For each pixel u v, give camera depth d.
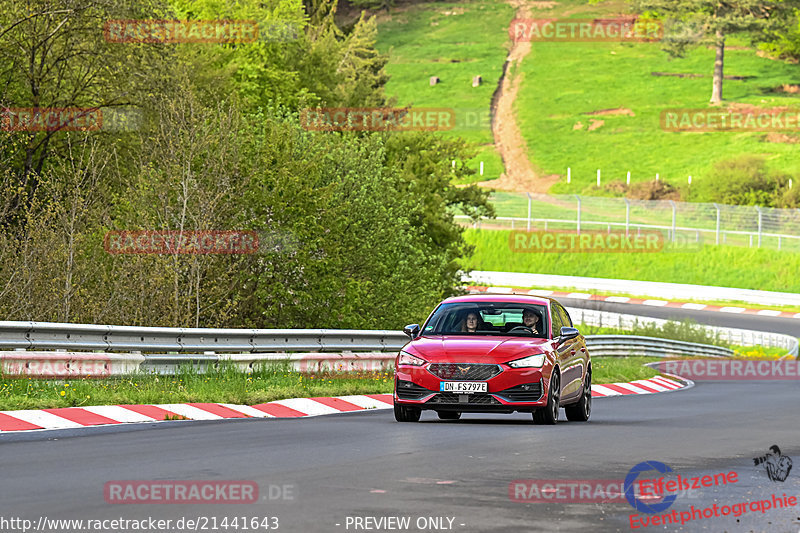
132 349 60.16
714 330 173.62
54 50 113.12
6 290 75.44
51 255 78.25
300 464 33.62
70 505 25.73
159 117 104.75
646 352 134.50
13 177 105.06
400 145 155.62
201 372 62.34
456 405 49.28
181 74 113.75
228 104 118.75
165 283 83.50
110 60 112.75
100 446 37.34
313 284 102.12
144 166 93.19
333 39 185.88
